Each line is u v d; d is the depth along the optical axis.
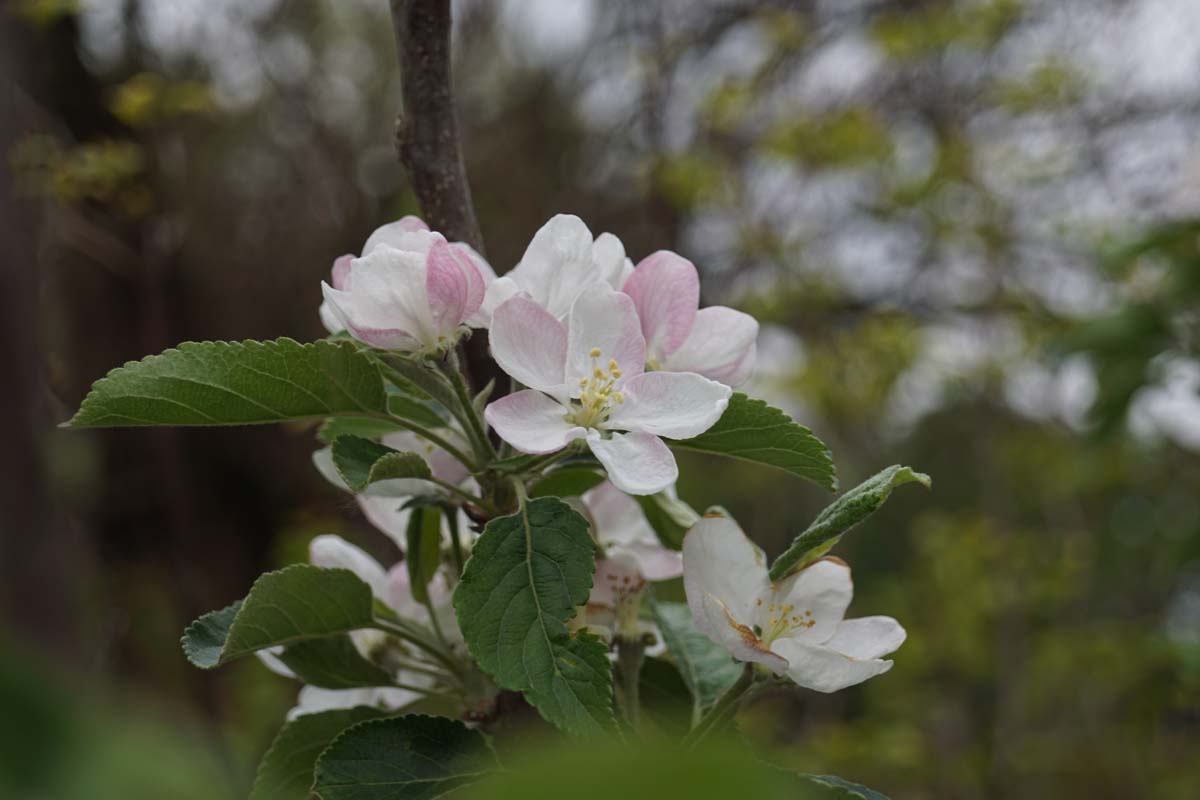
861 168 7.89
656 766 0.27
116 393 1.25
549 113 9.05
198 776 0.25
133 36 6.66
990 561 7.91
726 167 8.16
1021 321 7.84
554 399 1.31
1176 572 5.32
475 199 8.92
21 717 0.23
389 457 1.25
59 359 5.31
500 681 1.13
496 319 1.29
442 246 1.29
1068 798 8.42
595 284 1.32
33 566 2.92
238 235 8.16
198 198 7.77
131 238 6.20
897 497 10.98
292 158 8.35
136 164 5.39
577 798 0.27
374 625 1.46
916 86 8.37
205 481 7.99
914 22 7.74
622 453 1.24
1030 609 8.19
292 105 8.29
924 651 7.91
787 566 1.27
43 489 3.05
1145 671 7.50
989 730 8.89
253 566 8.25
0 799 0.23
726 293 8.66
